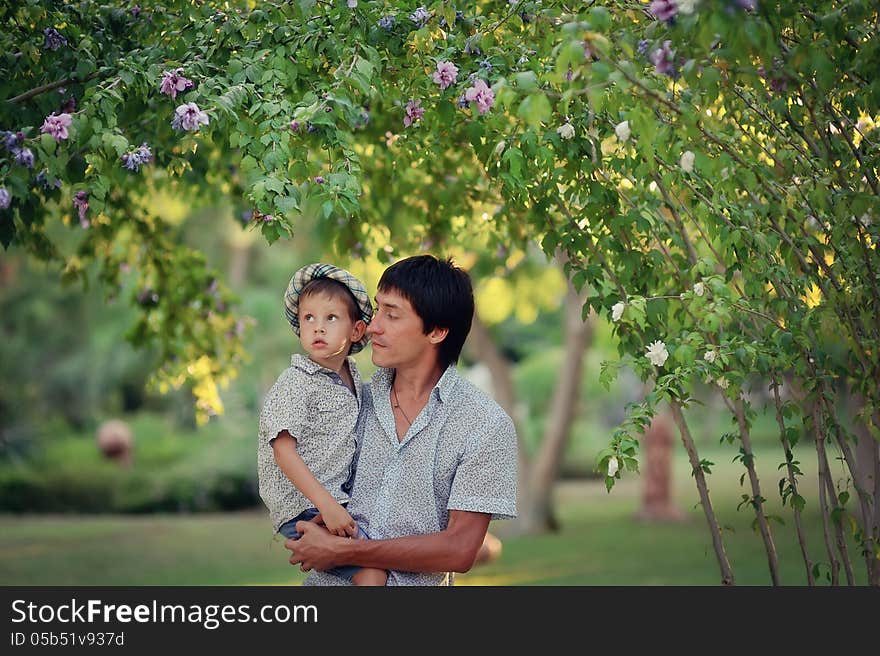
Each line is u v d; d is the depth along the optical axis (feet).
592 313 59.93
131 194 24.22
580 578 41.70
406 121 15.23
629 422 13.91
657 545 51.88
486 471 12.67
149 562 48.26
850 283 14.29
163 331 25.05
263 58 14.11
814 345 14.80
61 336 80.89
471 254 36.73
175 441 84.94
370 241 22.41
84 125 12.87
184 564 47.75
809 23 13.37
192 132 14.05
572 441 106.93
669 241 16.05
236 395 82.48
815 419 15.01
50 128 12.39
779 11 12.19
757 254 14.32
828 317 14.05
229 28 14.42
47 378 82.43
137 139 18.47
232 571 45.60
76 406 84.48
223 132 14.25
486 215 21.30
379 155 20.63
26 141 12.50
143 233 24.02
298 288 13.71
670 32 12.07
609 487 13.62
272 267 85.66
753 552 46.83
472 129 14.71
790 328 14.42
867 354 14.23
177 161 18.71
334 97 13.12
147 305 24.80
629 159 14.53
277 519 13.37
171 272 24.62
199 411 25.70
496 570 45.11
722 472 92.58
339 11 14.20
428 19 14.26
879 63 13.03
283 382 13.17
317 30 14.17
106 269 24.75
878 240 13.93
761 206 14.24
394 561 12.34
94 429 87.30
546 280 53.62
